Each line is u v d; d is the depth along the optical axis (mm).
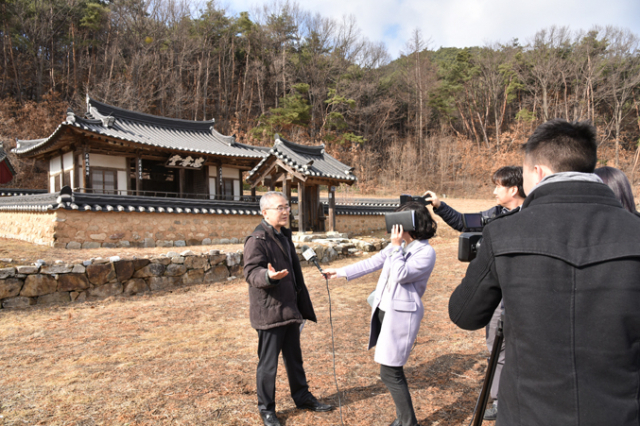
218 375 3371
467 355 3730
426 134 45406
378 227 17125
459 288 1383
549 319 1027
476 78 46938
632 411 958
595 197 1115
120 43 37562
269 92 46656
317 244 10812
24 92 33594
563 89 44500
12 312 5516
